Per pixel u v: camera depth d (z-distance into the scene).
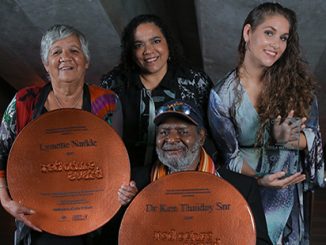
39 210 1.78
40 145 1.80
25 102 1.94
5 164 1.95
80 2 5.42
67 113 1.81
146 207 1.69
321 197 7.29
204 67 6.82
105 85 2.40
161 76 2.34
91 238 1.88
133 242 1.68
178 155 1.83
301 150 2.05
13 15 5.77
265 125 2.03
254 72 2.04
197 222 1.67
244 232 1.64
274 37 1.94
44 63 1.94
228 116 2.08
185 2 7.16
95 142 1.80
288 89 2.03
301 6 5.06
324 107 7.54
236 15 5.36
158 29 2.32
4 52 6.68
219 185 1.67
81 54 1.93
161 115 1.86
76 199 1.78
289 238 2.09
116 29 6.05
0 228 5.61
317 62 6.21
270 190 2.05
